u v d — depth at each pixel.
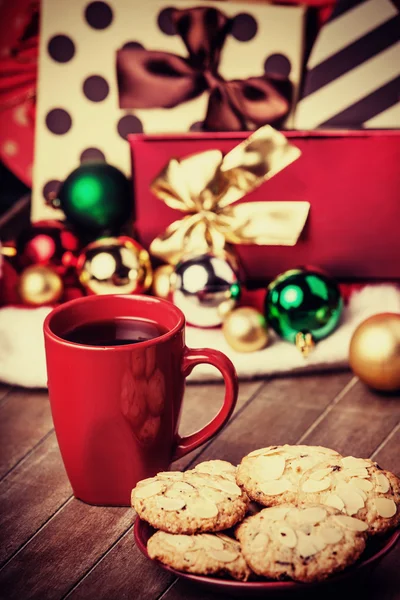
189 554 0.82
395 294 1.19
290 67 1.23
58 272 1.20
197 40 1.22
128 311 0.95
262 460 0.90
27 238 1.19
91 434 0.90
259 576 0.82
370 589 0.85
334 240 1.20
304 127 1.23
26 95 1.29
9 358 1.11
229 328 1.10
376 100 1.23
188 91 1.24
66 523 0.92
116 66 1.24
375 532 0.84
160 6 1.22
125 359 0.88
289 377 1.11
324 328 1.12
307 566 0.81
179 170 1.17
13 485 0.96
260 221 1.18
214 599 0.85
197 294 1.13
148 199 1.20
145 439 0.91
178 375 0.92
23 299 1.17
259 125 1.24
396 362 1.05
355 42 1.22
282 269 1.21
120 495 0.93
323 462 0.89
